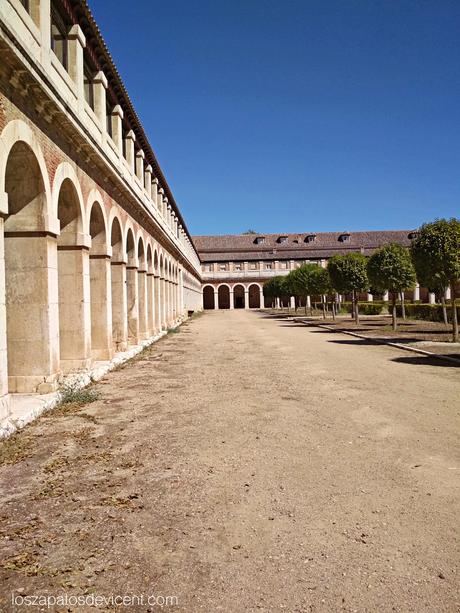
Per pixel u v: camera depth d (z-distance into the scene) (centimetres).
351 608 270
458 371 1095
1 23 621
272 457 530
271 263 7831
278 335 2288
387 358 1349
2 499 436
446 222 1636
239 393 897
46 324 854
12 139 712
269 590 289
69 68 1052
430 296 6438
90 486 461
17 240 846
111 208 1385
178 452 557
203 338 2219
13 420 667
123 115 1602
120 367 1288
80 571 315
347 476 469
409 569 307
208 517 388
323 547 337
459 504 402
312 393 877
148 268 2178
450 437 589
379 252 2227
